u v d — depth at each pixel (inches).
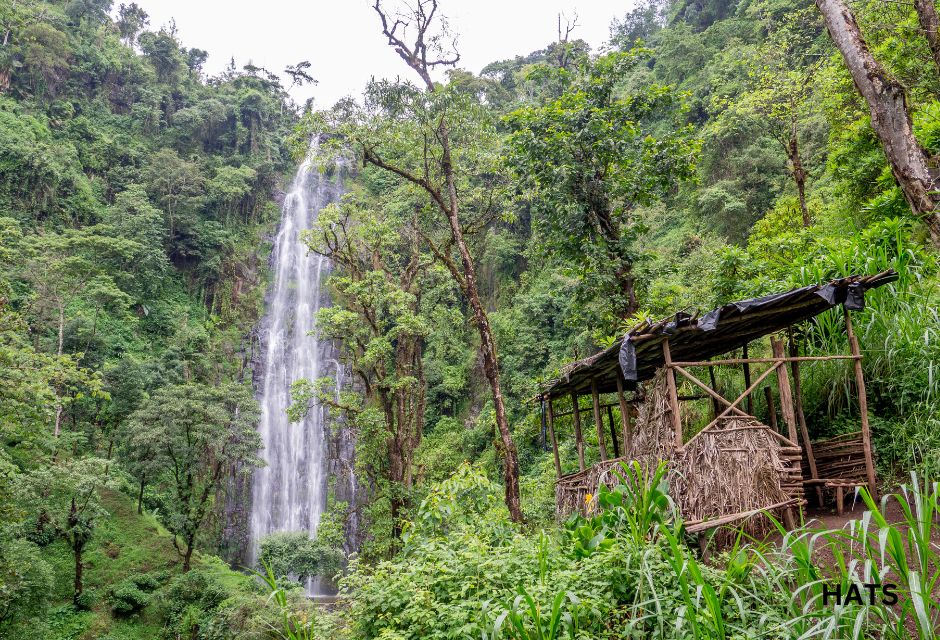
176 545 1033.5
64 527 876.0
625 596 158.4
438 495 288.4
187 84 2514.8
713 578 155.7
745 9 1707.7
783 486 210.2
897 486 219.5
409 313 693.9
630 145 461.4
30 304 1248.8
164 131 2250.2
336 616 202.8
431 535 270.1
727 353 344.2
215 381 1656.0
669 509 200.4
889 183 424.2
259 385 1721.2
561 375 306.2
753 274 400.5
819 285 212.1
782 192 1115.9
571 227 470.0
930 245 336.5
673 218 1453.0
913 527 120.6
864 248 285.9
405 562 213.2
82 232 1489.9
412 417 758.5
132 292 1694.1
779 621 135.1
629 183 468.8
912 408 237.3
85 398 1263.5
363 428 668.7
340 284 733.3
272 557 993.5
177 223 1945.1
